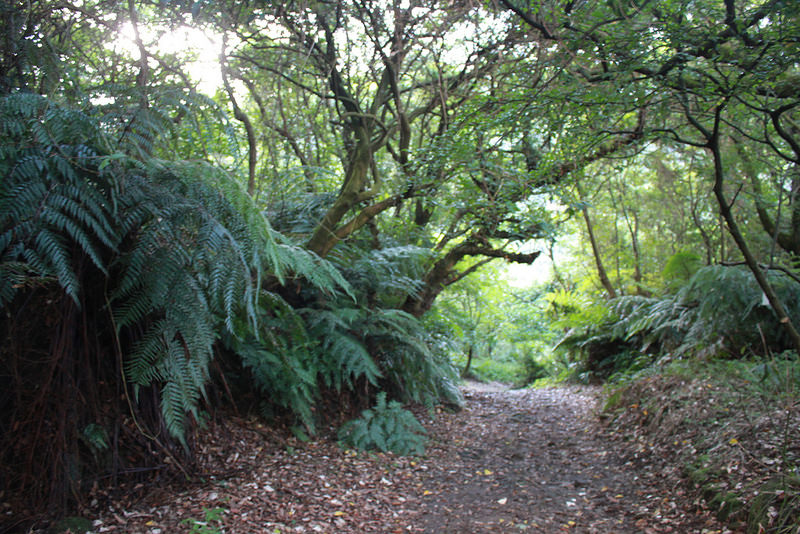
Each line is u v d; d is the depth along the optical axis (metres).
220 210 2.68
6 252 2.10
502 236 5.57
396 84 5.28
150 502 3.03
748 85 3.18
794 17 2.92
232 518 3.00
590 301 11.38
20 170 2.19
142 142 2.73
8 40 2.62
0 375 2.68
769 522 2.69
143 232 2.51
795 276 3.65
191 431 3.44
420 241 6.41
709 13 3.07
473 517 3.48
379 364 5.65
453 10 5.02
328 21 5.30
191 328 2.64
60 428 2.73
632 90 3.47
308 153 6.13
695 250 9.73
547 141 4.94
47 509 2.69
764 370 4.70
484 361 16.20
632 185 10.82
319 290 4.81
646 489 3.77
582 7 3.61
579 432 5.71
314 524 3.11
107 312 2.90
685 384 5.23
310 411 4.83
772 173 6.00
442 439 5.42
